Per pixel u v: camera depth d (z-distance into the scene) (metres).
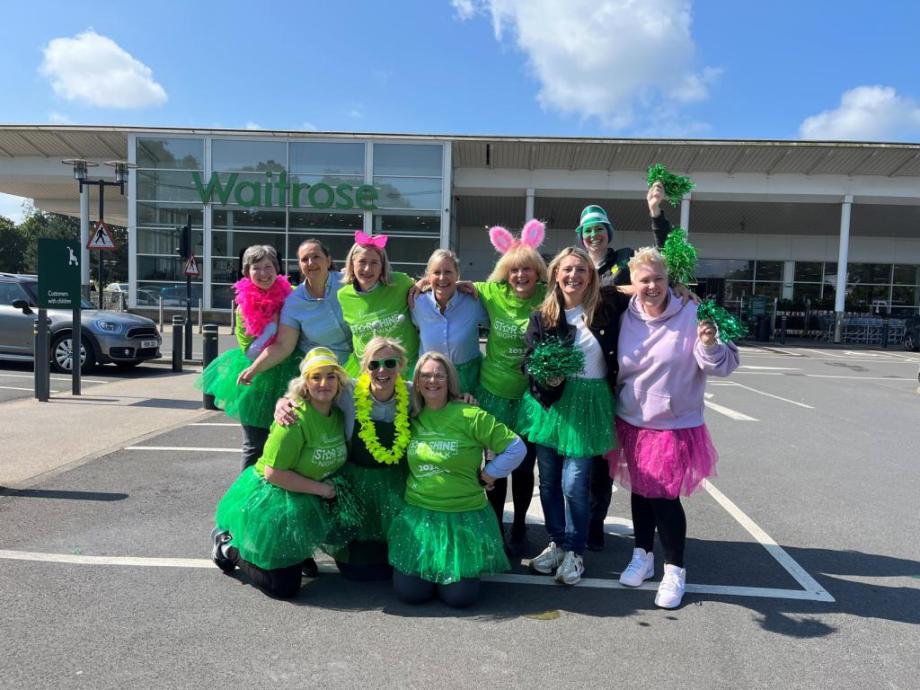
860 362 18.95
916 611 3.37
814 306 30.62
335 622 3.14
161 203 23.94
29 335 11.30
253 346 3.83
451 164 23.77
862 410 10.09
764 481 5.81
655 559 4.11
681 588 3.41
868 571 3.88
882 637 3.09
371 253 3.84
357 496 3.58
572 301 3.53
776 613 3.33
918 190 24.48
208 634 2.98
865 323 26.50
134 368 12.27
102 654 2.78
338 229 24.09
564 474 3.62
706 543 4.31
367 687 2.60
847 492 5.50
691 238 31.44
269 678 2.64
